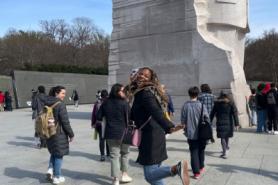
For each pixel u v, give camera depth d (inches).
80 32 3056.1
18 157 413.1
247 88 673.0
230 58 631.2
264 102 572.4
